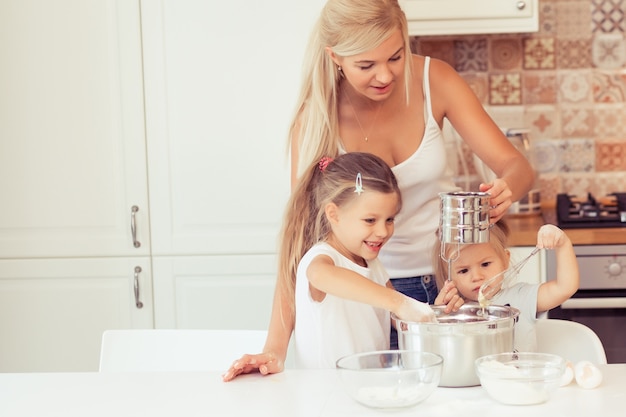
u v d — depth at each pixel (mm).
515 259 2801
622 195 3146
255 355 1548
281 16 2801
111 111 2877
